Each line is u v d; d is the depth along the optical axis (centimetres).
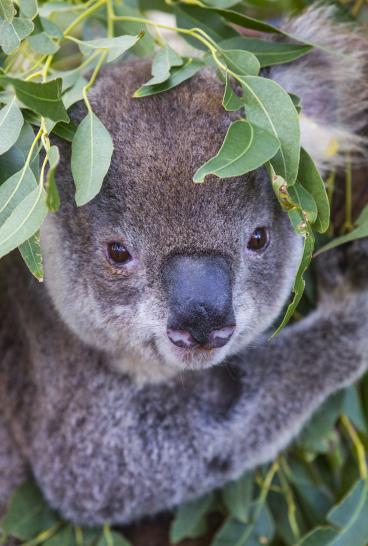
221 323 367
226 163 327
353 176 491
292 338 502
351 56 443
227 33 408
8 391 535
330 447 497
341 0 469
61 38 373
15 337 537
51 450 503
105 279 402
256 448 491
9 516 498
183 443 491
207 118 385
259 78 351
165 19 533
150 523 539
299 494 485
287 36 420
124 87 406
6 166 353
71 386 496
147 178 373
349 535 432
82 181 334
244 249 392
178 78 377
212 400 500
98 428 491
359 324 501
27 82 317
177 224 371
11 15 344
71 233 413
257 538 468
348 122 475
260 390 496
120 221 384
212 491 509
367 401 502
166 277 374
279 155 343
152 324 386
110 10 403
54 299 443
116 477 491
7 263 518
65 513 503
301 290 334
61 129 362
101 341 434
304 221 332
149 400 489
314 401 495
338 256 498
